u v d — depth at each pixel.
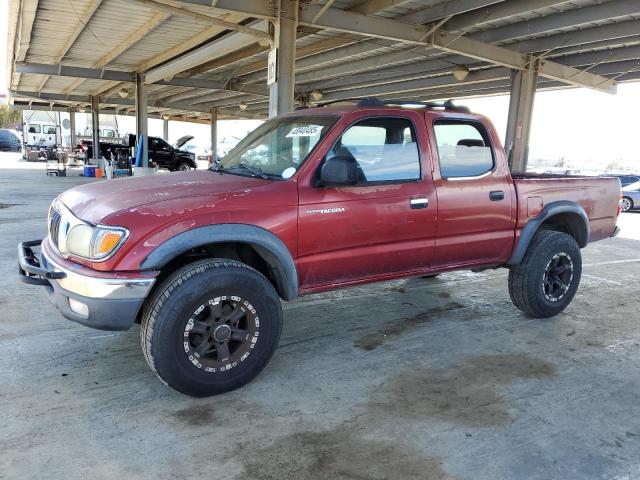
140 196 3.27
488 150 4.51
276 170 3.80
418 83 17.78
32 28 12.23
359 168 3.80
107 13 10.76
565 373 3.83
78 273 3.02
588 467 2.69
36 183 17.61
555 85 15.50
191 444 2.79
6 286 5.43
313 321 4.83
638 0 8.60
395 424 3.06
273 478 2.54
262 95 21.22
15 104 33.34
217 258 3.39
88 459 2.62
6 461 2.58
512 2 9.19
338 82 19.00
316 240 3.60
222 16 10.62
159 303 3.06
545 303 4.91
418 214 4.02
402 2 8.91
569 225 5.28
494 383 3.63
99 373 3.58
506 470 2.65
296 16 8.89
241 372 3.36
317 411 3.19
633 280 6.92
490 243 4.52
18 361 3.71
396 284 6.28
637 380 3.74
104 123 37.31
